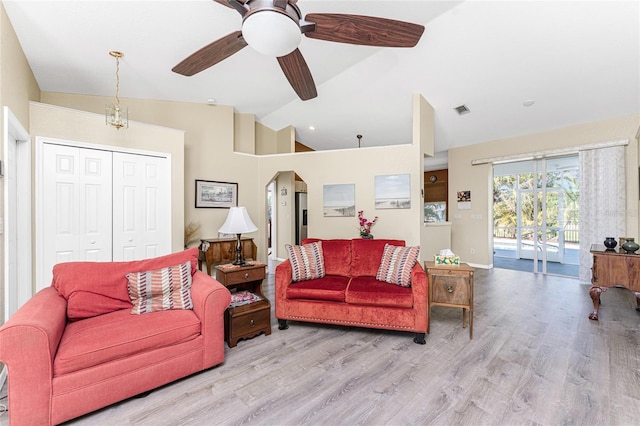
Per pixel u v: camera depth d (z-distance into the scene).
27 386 1.40
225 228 2.94
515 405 1.65
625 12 2.59
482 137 5.38
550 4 2.62
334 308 2.65
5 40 2.09
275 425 1.51
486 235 5.61
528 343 2.44
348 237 4.73
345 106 4.96
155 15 2.34
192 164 4.49
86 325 1.80
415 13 2.79
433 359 2.18
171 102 4.34
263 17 1.51
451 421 1.53
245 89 4.16
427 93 4.26
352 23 1.72
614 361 2.12
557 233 5.58
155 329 1.80
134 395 1.70
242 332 2.45
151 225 3.43
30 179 2.65
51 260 2.79
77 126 2.94
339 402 1.69
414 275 2.51
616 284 2.86
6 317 2.16
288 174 6.72
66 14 2.24
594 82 3.53
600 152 4.27
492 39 3.09
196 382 1.89
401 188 4.41
